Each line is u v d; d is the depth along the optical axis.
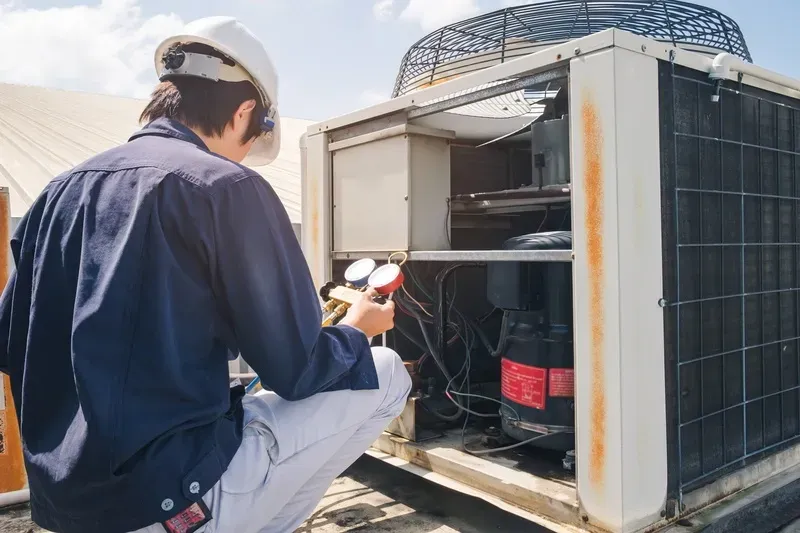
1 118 9.05
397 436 2.30
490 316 2.67
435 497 2.15
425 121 2.30
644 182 1.57
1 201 2.29
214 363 1.09
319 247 2.57
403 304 2.42
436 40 2.63
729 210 1.87
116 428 0.96
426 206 2.28
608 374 1.55
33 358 1.07
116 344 0.99
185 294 1.04
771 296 2.05
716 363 1.82
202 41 1.24
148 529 1.07
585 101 1.58
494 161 2.84
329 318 1.58
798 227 2.19
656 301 1.61
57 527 1.11
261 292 1.07
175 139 1.16
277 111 1.38
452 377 2.42
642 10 2.23
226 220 1.05
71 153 6.76
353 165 2.44
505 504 1.84
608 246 1.53
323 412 1.29
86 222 1.06
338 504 2.10
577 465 1.64
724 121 1.85
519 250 1.80
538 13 2.32
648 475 1.59
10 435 2.34
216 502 1.11
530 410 2.02
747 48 2.42
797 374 2.18
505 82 1.85
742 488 1.90
